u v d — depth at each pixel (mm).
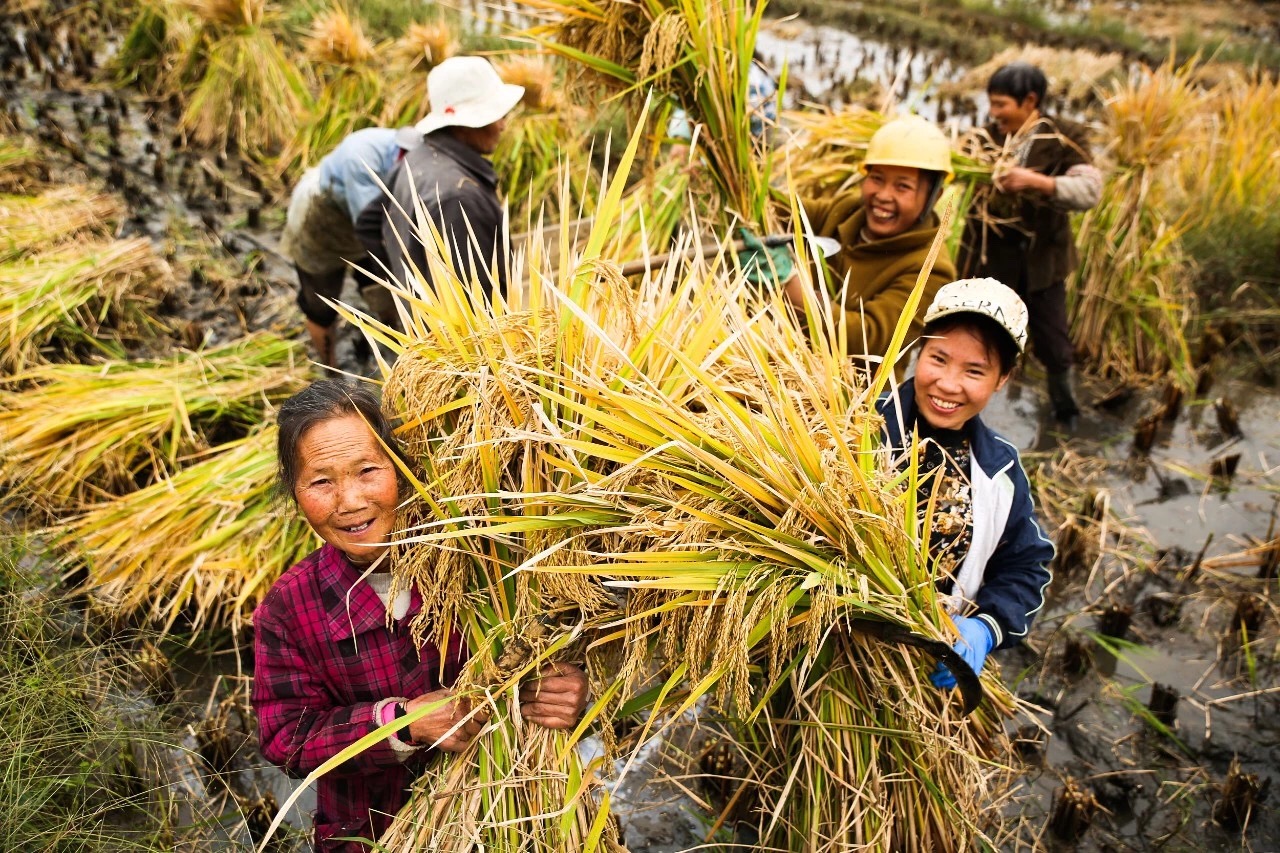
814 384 2072
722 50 3250
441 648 1920
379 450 1849
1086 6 15586
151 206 6980
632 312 2006
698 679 1856
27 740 2730
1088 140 4734
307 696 1951
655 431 1876
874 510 1874
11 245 5832
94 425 4336
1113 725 3484
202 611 3592
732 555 1865
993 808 2477
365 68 7758
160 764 3109
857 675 2104
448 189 3551
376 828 2070
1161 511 4625
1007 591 2281
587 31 3461
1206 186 6797
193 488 3977
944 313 2146
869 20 13672
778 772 2387
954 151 4797
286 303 5867
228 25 8141
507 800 1934
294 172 7617
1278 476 4875
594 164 6867
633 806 3057
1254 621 3850
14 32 10164
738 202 3486
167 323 5562
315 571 1932
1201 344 5863
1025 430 5273
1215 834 3098
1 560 3359
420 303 2068
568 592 1854
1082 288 5906
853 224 3305
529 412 1924
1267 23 14719
